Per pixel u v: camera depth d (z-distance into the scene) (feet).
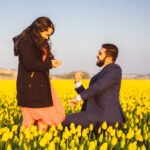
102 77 25.21
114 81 25.27
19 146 19.83
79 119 25.16
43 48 22.91
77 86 27.09
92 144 17.81
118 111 25.72
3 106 50.55
